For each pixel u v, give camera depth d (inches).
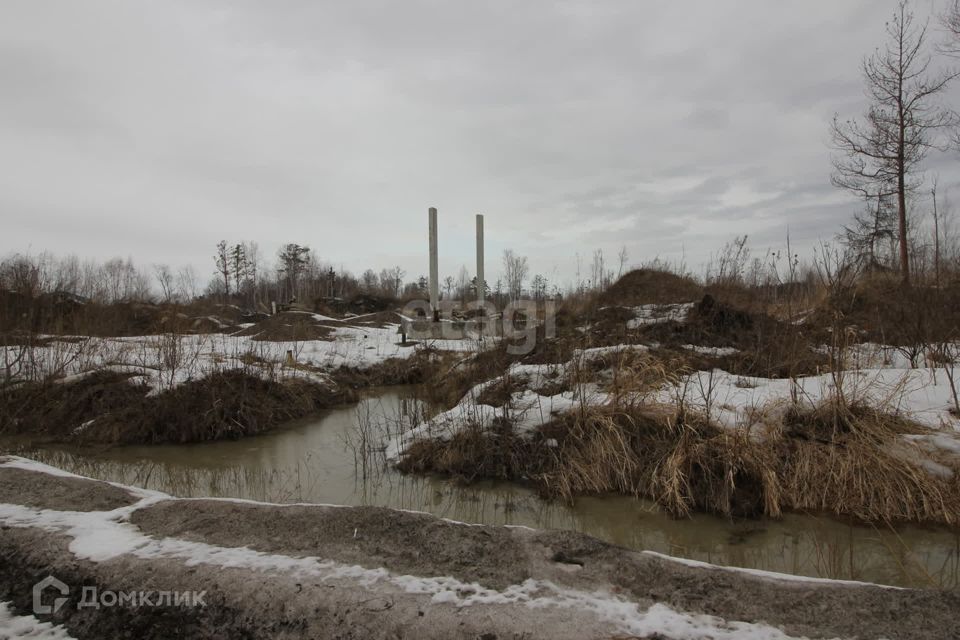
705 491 207.5
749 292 498.9
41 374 378.3
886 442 203.8
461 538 122.1
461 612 94.7
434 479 248.8
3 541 128.0
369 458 281.7
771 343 336.8
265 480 257.3
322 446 316.5
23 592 110.3
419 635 90.0
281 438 340.8
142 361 406.9
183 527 132.0
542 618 92.2
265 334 697.6
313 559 114.9
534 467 245.0
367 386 516.1
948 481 187.2
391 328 922.1
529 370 341.1
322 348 604.4
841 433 214.8
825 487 198.4
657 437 235.9
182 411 339.6
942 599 93.7
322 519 132.8
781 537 182.5
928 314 308.2
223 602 102.0
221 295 1706.4
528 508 214.1
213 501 146.6
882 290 400.2
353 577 107.2
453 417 285.7
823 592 97.3
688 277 632.4
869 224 701.3
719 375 307.3
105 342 436.5
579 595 99.3
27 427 344.8
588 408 257.8
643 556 112.8
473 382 385.1
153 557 117.7
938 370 263.4
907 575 155.2
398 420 351.9
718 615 91.9
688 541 182.9
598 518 203.5
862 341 343.9
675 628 88.4
